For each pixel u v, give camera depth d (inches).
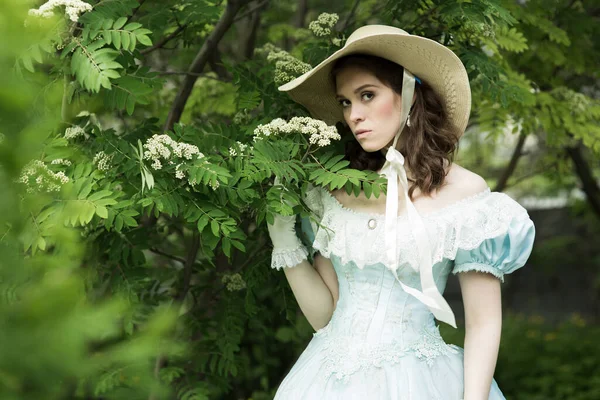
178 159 70.4
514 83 134.3
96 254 88.7
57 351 20.4
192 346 108.3
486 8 92.0
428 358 74.2
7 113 22.1
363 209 78.4
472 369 73.0
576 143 190.5
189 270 111.3
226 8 112.3
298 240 82.2
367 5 143.3
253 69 122.1
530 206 424.8
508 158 336.5
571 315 417.7
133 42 67.4
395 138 78.5
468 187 76.5
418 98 79.4
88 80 65.1
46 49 59.8
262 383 155.0
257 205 76.7
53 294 20.5
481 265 73.7
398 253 74.1
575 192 348.5
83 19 69.1
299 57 137.3
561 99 148.7
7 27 21.6
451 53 75.4
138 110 132.3
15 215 23.3
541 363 267.6
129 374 25.2
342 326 77.2
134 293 89.6
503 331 319.3
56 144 66.1
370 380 72.7
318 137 76.0
